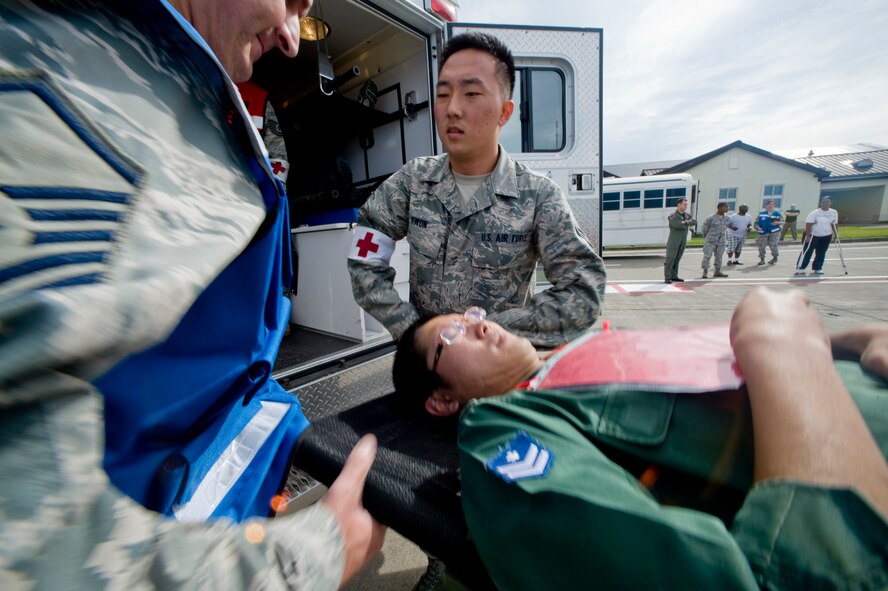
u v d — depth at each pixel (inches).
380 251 61.3
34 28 14.9
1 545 10.2
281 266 34.5
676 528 19.9
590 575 21.2
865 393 27.6
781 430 21.5
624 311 198.7
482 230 57.7
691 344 35.0
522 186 57.5
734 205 1038.4
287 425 43.8
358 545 26.7
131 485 26.2
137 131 16.5
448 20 102.7
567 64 113.3
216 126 22.2
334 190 114.8
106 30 17.7
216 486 34.5
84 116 14.7
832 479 19.4
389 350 96.3
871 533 18.1
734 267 369.7
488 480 27.6
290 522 19.6
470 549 30.9
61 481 11.5
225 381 29.6
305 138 134.5
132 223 14.3
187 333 26.3
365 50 121.8
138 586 12.3
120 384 23.4
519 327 53.0
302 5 31.9
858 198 1096.8
